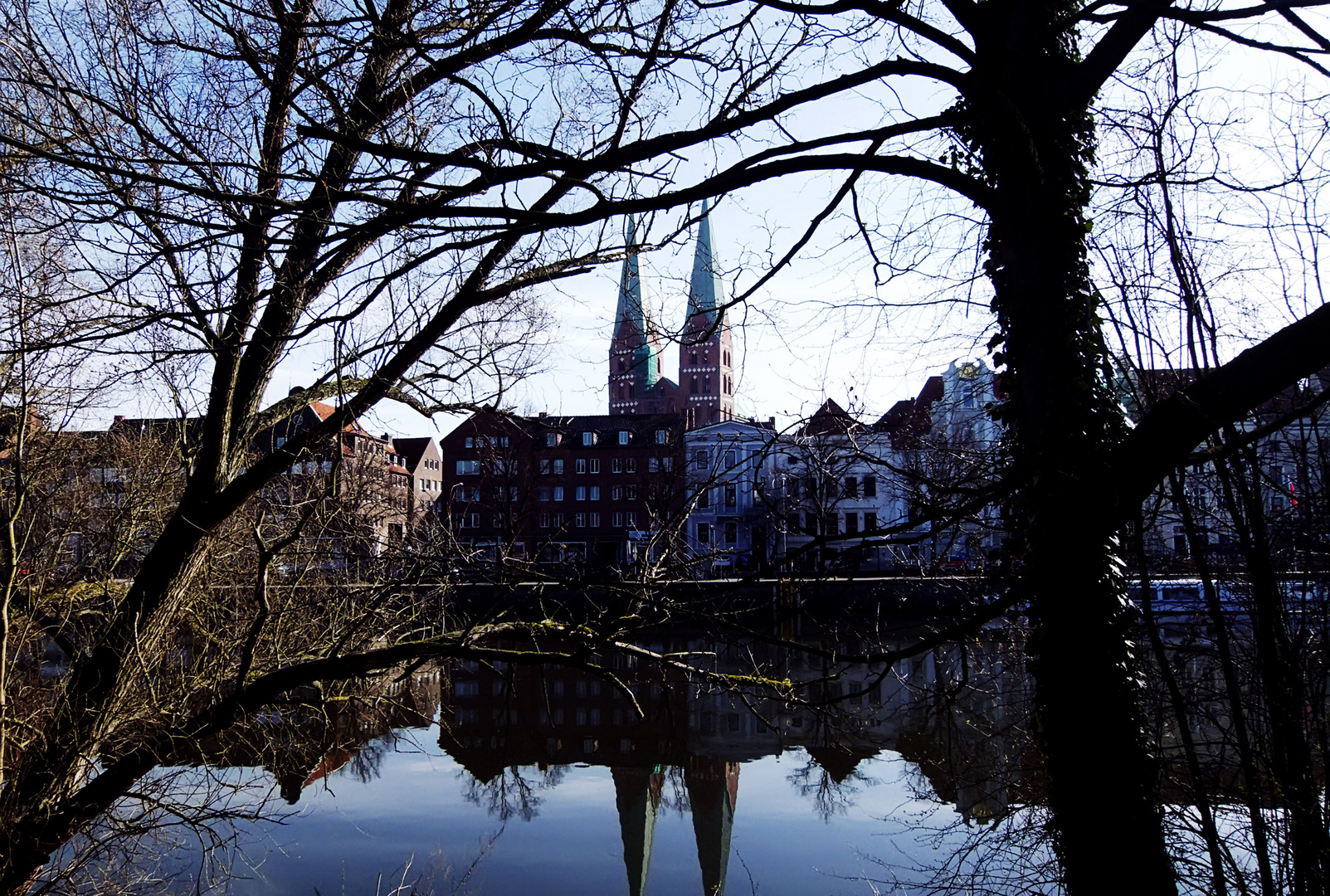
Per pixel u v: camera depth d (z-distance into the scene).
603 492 62.62
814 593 5.28
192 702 9.93
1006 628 9.21
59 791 7.52
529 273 6.89
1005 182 4.59
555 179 4.21
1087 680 4.38
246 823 13.72
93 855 8.48
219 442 7.70
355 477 9.38
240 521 9.78
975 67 3.99
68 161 3.93
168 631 8.52
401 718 19.03
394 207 4.02
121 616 7.85
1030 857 7.37
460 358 7.29
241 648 9.90
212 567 9.62
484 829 15.23
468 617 7.81
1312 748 5.72
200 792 10.24
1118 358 5.48
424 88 6.25
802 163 4.18
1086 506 4.10
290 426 8.95
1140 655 5.27
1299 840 5.23
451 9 5.00
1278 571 6.09
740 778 17.92
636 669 27.70
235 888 11.51
